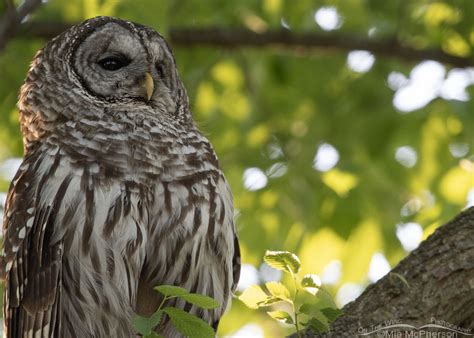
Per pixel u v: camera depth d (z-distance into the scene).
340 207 14.87
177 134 9.08
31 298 8.59
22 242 8.65
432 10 16.11
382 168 15.73
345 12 16.30
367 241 15.02
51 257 8.52
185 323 7.24
